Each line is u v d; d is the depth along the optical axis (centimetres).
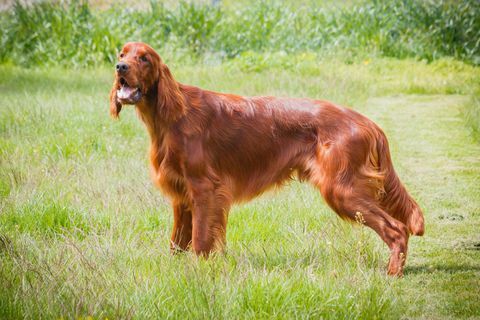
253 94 1842
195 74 2128
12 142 1345
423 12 2648
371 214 812
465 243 927
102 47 2430
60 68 2356
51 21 2516
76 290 690
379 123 1647
